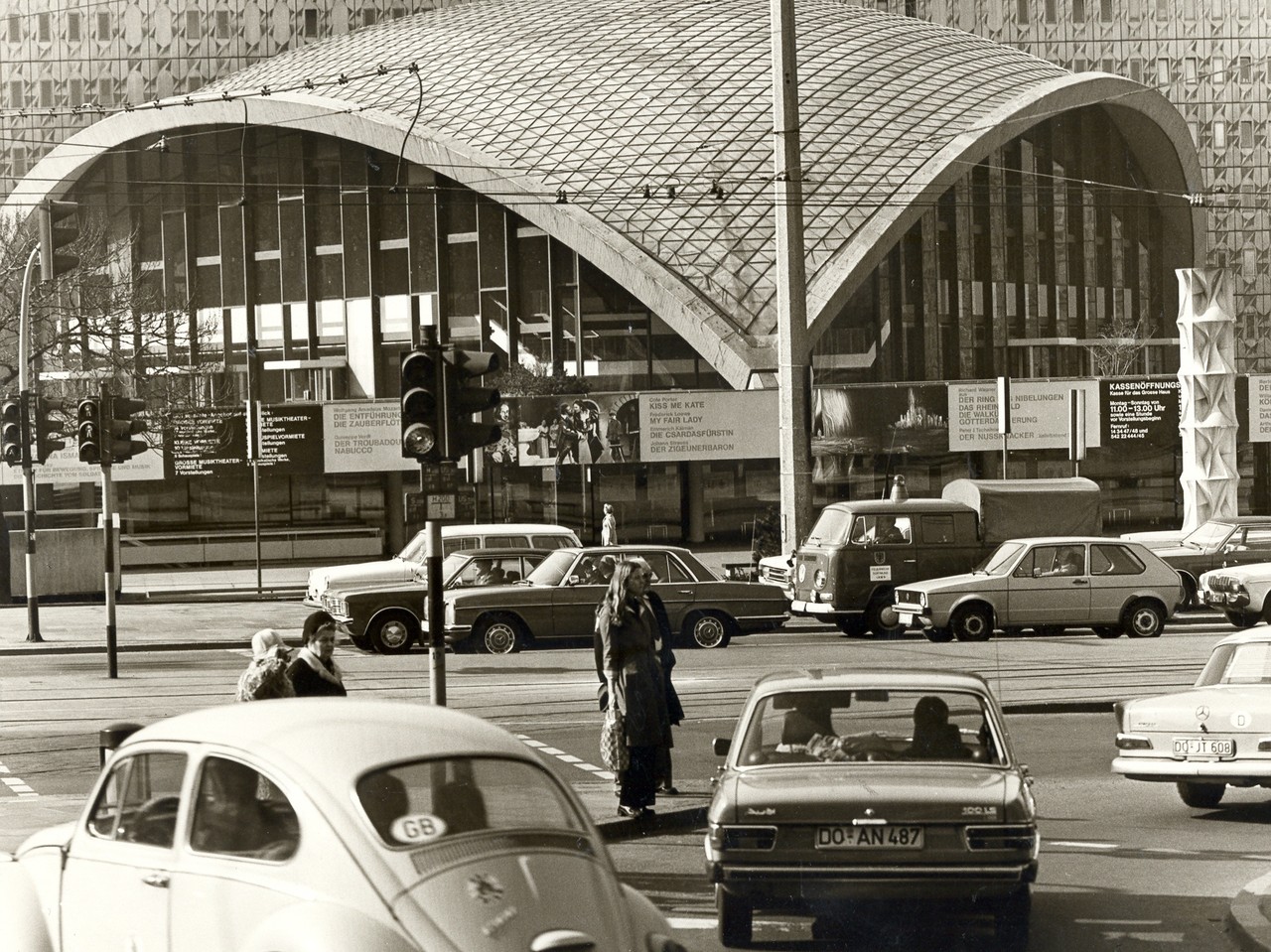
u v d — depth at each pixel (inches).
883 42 2652.6
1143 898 361.4
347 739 233.0
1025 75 2615.7
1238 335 4254.4
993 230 2503.7
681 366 2263.8
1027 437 1847.9
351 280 2452.0
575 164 2268.7
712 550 2116.1
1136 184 2842.0
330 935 204.1
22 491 2194.9
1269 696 464.4
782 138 1095.6
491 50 2581.2
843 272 2148.1
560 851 225.6
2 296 1636.3
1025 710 696.4
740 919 319.3
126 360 1760.6
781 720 339.6
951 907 351.6
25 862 272.4
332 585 1075.9
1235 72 4146.2
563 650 976.3
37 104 3875.5
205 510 2269.9
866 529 1062.4
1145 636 1009.5
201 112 2459.4
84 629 1145.4
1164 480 2247.8
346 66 2689.5
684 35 2551.7
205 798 236.8
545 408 1904.5
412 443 446.9
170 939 232.7
